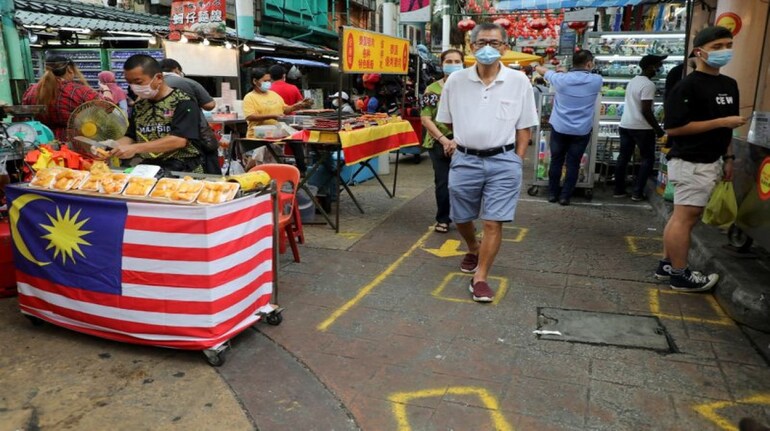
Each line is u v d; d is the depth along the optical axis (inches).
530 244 214.5
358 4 768.9
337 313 151.9
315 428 102.2
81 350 130.2
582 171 292.4
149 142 140.8
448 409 107.9
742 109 197.9
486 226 159.5
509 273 182.7
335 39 681.6
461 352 130.3
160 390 113.9
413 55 426.6
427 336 138.5
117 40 382.0
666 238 165.5
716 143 154.1
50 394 111.7
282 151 276.4
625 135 289.7
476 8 757.9
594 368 123.0
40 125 191.0
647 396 112.0
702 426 102.5
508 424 103.2
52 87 207.2
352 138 221.5
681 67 262.7
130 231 121.3
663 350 131.1
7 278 159.9
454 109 160.9
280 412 106.8
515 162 156.3
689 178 156.8
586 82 262.2
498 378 119.0
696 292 165.9
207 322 121.6
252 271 134.2
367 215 260.5
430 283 174.1
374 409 108.0
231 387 115.3
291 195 187.0
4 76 299.6
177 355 128.3
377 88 433.4
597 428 102.0
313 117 243.8
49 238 130.3
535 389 114.7
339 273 182.7
